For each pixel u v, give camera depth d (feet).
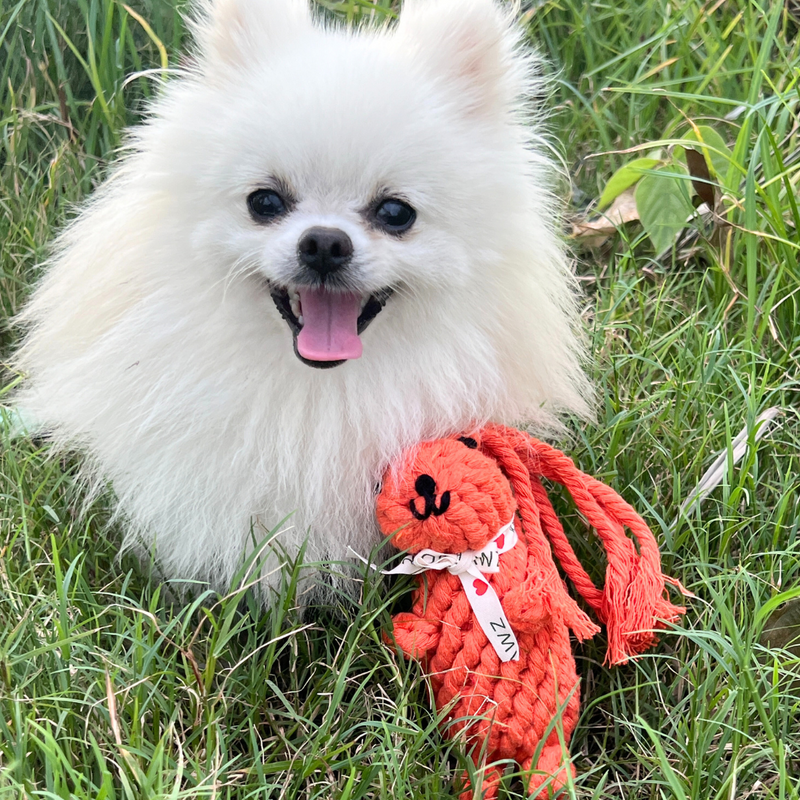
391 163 1.45
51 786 1.28
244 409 1.54
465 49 1.57
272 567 1.58
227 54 1.57
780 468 1.85
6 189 2.35
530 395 1.65
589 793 1.48
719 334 2.02
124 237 1.57
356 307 1.51
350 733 1.49
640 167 2.19
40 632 1.51
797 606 1.59
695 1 2.75
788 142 2.36
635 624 1.48
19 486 1.72
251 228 1.49
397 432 1.52
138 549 1.71
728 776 1.40
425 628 1.45
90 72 2.42
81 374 1.64
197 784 1.32
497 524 1.41
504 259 1.55
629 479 1.85
